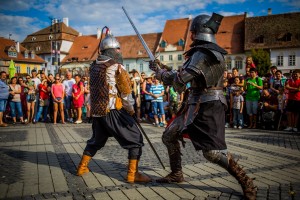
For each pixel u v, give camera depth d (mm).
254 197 3064
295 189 3434
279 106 9250
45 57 64188
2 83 10227
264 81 10391
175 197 3215
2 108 10297
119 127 3684
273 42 45031
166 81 3273
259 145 6215
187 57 3252
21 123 11328
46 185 3639
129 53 56625
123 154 5387
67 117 12398
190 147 6043
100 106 3713
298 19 45125
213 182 3711
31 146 6266
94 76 3793
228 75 10727
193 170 4258
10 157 5195
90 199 3174
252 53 40562
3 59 54406
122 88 3713
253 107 9531
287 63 44219
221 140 3082
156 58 3500
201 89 3148
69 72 11938
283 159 4902
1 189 3494
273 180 3779
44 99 11508
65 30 65062
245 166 4457
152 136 7594
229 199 3141
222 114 3156
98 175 4047
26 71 58188
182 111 3398
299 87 8562
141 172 4203
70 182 3754
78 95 11250
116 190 3453
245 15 50500
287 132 8445
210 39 3115
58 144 6496
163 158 5031
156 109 10148
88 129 9281
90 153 4051
